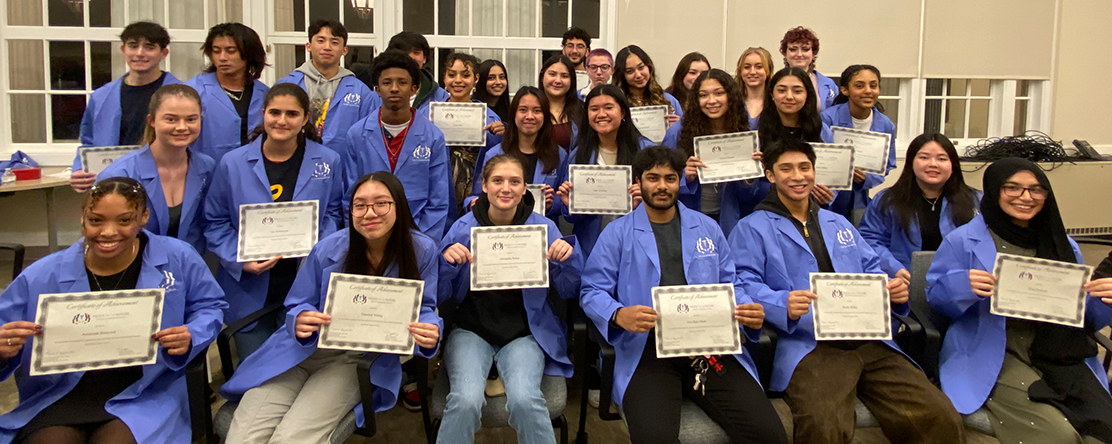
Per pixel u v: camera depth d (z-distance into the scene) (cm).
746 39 503
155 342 175
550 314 223
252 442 178
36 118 475
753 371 205
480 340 214
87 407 175
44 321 165
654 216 228
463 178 319
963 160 507
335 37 327
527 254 211
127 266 186
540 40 500
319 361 205
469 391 188
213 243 240
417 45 370
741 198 297
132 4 466
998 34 540
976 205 262
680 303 196
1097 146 575
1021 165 210
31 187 371
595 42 502
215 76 295
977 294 203
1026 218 211
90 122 295
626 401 195
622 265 222
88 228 169
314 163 251
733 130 289
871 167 305
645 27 491
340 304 188
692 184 295
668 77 498
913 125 545
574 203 268
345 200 269
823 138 301
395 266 204
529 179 291
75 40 468
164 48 295
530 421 187
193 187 238
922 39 530
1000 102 563
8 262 461
